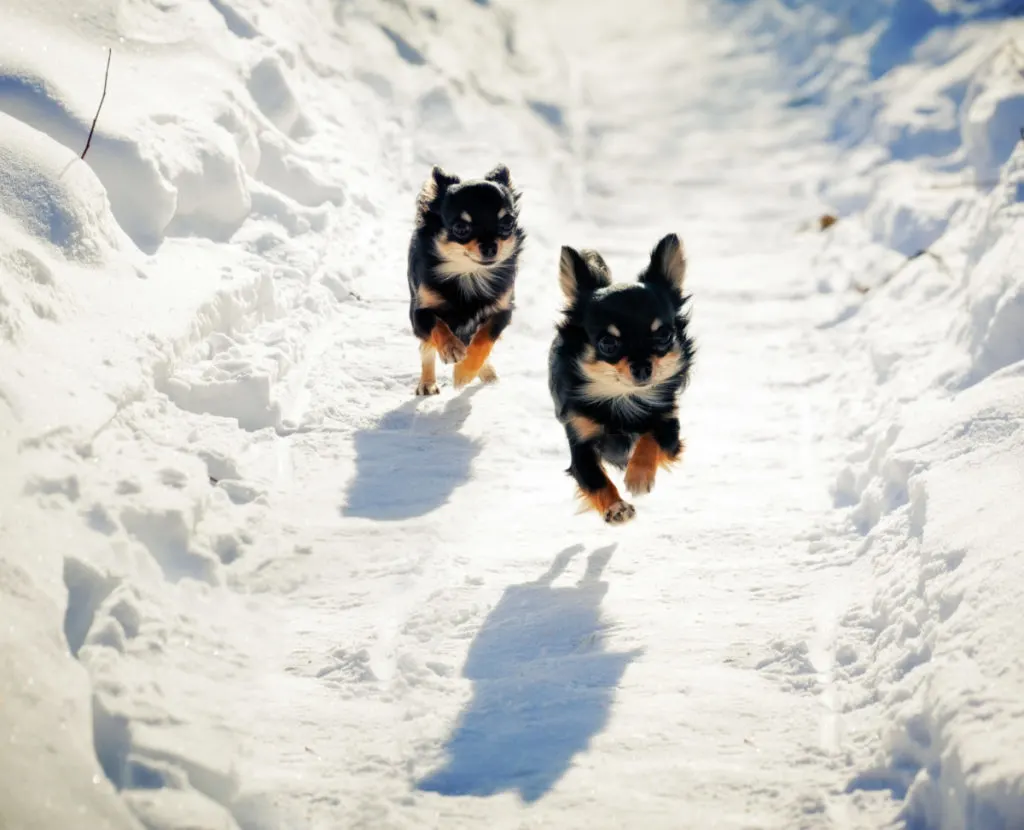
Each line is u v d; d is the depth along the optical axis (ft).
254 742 12.93
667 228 34.63
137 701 12.37
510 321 25.12
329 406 21.89
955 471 15.89
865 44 43.32
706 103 44.50
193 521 15.99
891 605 14.53
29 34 24.39
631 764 12.67
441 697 13.94
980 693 11.55
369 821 11.80
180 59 28.35
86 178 20.31
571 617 15.70
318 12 39.96
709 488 19.88
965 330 20.70
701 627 15.33
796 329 27.20
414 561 16.99
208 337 21.13
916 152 35.53
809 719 13.33
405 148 36.47
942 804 11.18
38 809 10.46
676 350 17.63
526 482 20.16
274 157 29.37
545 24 51.24
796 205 35.63
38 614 12.42
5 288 16.76
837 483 19.15
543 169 37.63
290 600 16.05
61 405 15.84
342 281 26.66
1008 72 34.63
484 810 12.03
